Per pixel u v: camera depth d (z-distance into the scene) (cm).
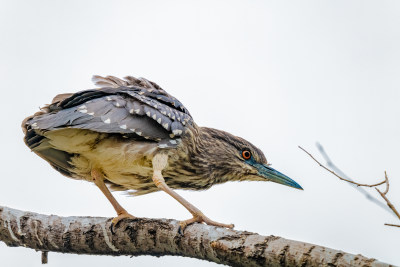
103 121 1078
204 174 1332
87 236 1005
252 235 835
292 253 770
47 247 1033
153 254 971
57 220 1035
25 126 1105
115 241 983
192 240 895
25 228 1035
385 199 733
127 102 1135
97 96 1123
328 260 735
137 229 965
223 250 842
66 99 1081
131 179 1226
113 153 1136
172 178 1299
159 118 1155
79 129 1080
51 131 1059
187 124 1237
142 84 1319
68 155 1176
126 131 1102
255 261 805
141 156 1152
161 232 938
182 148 1230
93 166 1175
